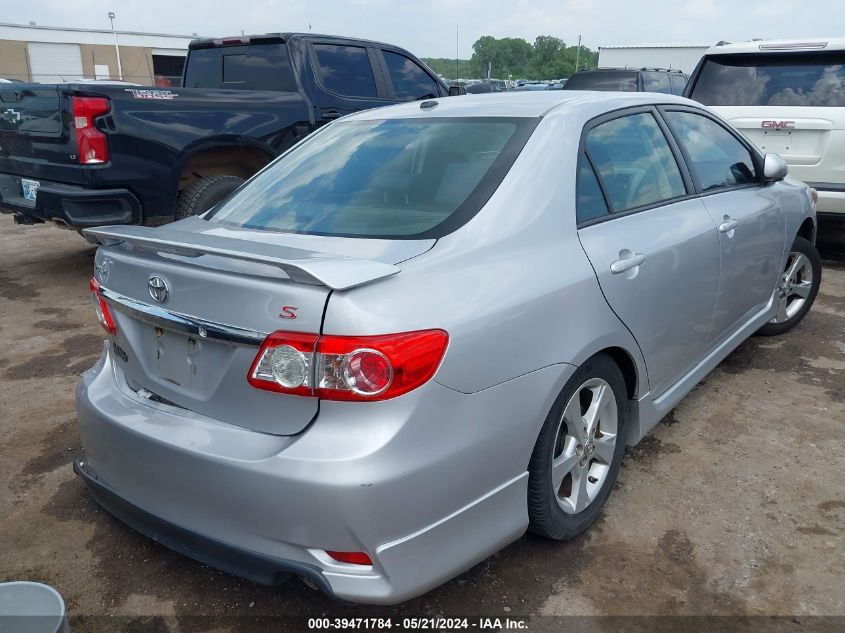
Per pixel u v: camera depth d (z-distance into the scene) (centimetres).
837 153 595
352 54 678
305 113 630
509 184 239
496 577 244
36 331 493
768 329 456
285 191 278
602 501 270
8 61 4634
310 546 188
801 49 626
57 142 521
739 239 350
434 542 198
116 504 234
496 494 213
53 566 254
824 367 417
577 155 263
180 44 5291
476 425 201
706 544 260
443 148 265
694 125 354
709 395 381
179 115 543
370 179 264
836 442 331
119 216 527
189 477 203
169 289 212
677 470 309
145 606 235
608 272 251
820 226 760
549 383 222
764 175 389
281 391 188
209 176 573
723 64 667
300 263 179
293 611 232
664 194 311
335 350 181
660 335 288
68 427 356
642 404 288
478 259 216
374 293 188
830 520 272
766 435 338
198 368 210
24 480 308
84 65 4925
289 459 185
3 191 596
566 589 238
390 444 183
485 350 202
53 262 680
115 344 245
